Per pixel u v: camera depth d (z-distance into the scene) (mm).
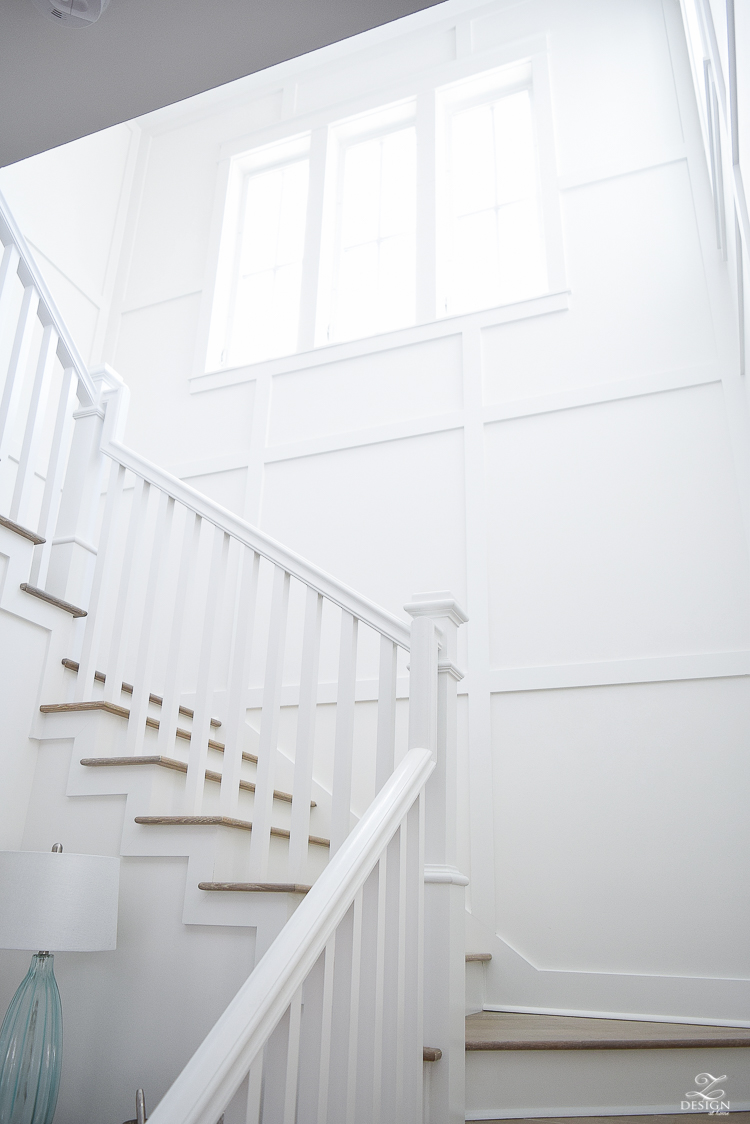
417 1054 1715
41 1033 1820
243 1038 1192
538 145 4121
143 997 2008
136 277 4969
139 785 2217
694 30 3416
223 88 5160
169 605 3973
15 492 2477
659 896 2779
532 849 2980
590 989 2742
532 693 3186
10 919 1780
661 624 3107
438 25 4680
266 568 3840
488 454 3631
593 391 3541
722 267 3504
